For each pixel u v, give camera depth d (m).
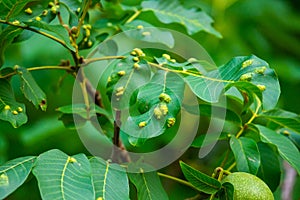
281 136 0.86
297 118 0.91
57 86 1.04
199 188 0.80
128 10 1.01
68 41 0.81
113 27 0.97
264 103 0.79
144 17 1.02
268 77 0.80
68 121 0.95
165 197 0.81
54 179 0.73
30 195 1.07
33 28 0.84
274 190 0.90
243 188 0.79
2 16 0.82
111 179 0.77
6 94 0.84
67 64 0.92
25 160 0.76
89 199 0.73
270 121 0.93
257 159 0.83
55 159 0.75
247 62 0.81
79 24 0.85
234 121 0.87
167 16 1.01
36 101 0.84
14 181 0.74
